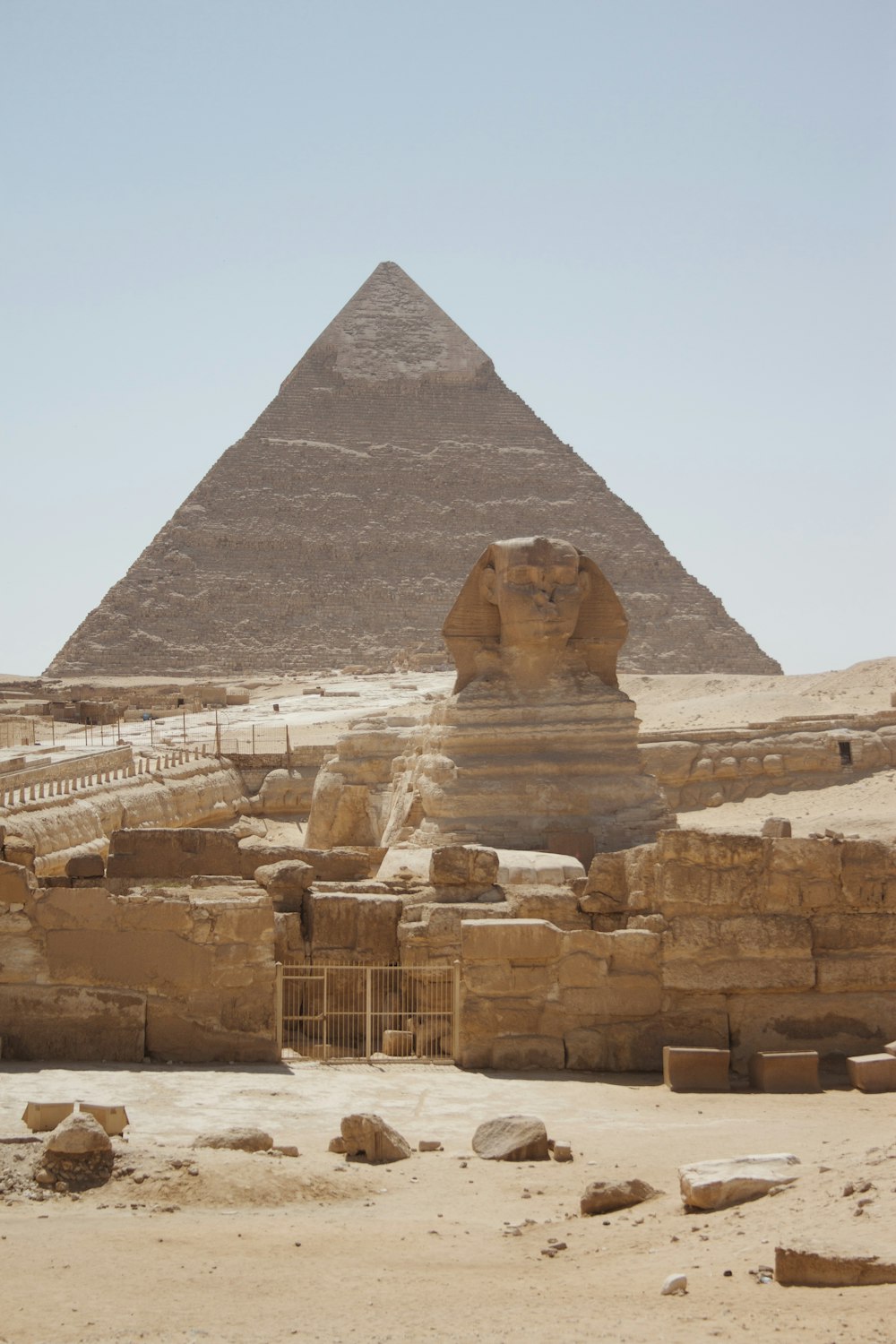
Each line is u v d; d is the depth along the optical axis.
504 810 36.41
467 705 37.97
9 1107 18.47
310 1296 12.61
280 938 24.95
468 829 36.03
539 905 24.84
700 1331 11.31
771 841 23.14
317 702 129.38
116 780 53.06
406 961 24.41
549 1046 22.20
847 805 56.94
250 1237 14.05
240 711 121.62
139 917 21.94
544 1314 11.98
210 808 60.00
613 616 39.00
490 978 22.25
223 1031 22.00
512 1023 22.22
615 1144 17.73
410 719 53.84
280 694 165.12
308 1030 24.56
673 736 62.31
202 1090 19.83
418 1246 13.92
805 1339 11.02
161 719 116.00
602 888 25.00
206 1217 14.77
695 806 60.53
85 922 21.89
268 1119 18.61
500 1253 13.80
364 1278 13.05
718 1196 14.51
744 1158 15.43
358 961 25.00
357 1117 17.22
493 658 38.81
